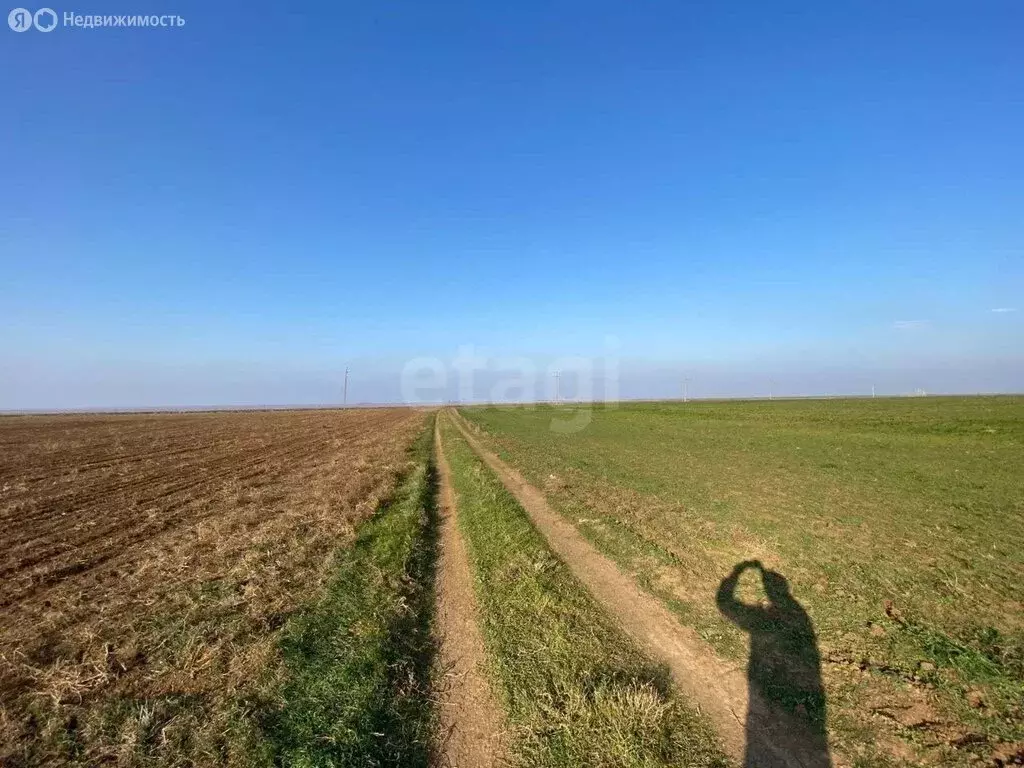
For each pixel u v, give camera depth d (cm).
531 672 611
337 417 8306
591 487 1686
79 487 1889
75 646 675
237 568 957
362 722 510
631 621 741
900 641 655
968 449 2597
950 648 631
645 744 477
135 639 681
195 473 2223
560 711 529
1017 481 1717
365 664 613
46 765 462
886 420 4191
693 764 457
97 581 940
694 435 3678
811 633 691
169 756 466
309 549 1072
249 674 596
